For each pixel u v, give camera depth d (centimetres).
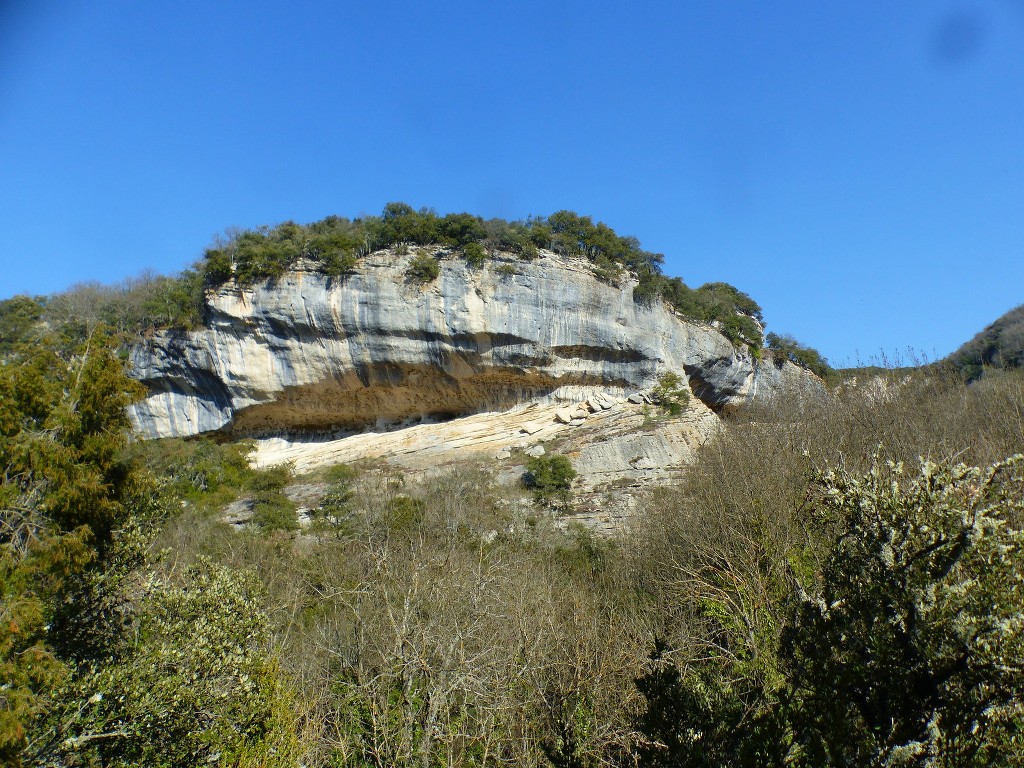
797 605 842
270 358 5500
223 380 5531
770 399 4256
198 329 5506
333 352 5441
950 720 658
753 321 6594
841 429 2575
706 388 6056
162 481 1655
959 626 669
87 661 1267
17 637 1084
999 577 690
